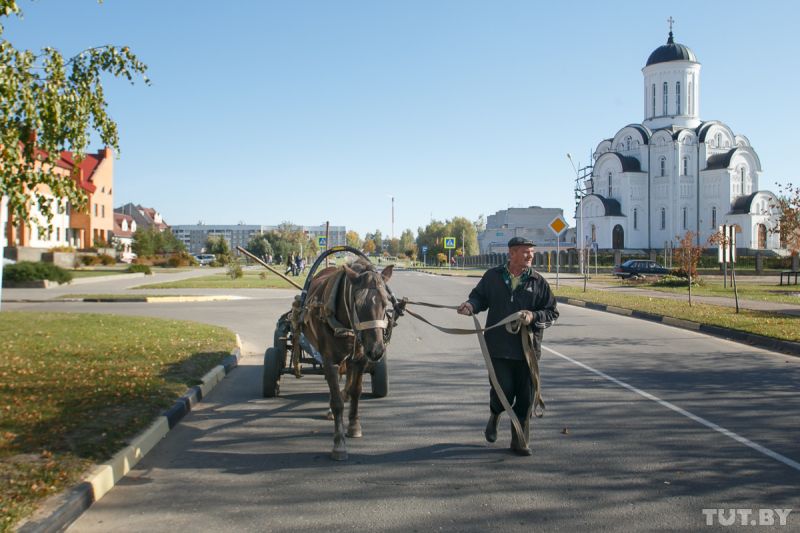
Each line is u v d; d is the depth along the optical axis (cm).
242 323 1858
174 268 7038
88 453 600
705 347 1411
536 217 10956
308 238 11462
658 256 6469
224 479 587
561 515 498
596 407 852
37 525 452
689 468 607
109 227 7794
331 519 493
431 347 1415
